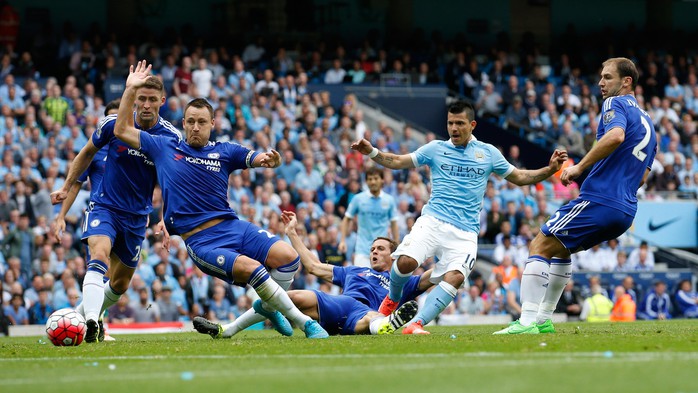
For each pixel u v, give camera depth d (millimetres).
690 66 49875
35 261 29969
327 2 52375
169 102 37562
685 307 34406
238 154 14742
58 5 48406
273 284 14258
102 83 41031
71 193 16078
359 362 9859
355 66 45062
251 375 8805
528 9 54531
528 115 44312
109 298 16219
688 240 40625
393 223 24469
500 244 35312
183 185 14500
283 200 34406
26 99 36938
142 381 8539
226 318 30156
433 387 7711
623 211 14758
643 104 46031
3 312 27516
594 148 14484
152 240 30891
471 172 16156
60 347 13836
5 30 44375
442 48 48875
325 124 38969
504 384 7805
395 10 52938
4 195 31203
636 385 7691
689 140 44312
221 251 14258
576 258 36125
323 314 16297
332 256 31703
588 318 31734
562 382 7895
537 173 16219
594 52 52562
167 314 29125
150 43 43062
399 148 39688
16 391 8094
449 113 16172
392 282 16156
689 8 56469
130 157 15305
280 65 44312
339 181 36406
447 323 30281
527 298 15328
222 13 50281
